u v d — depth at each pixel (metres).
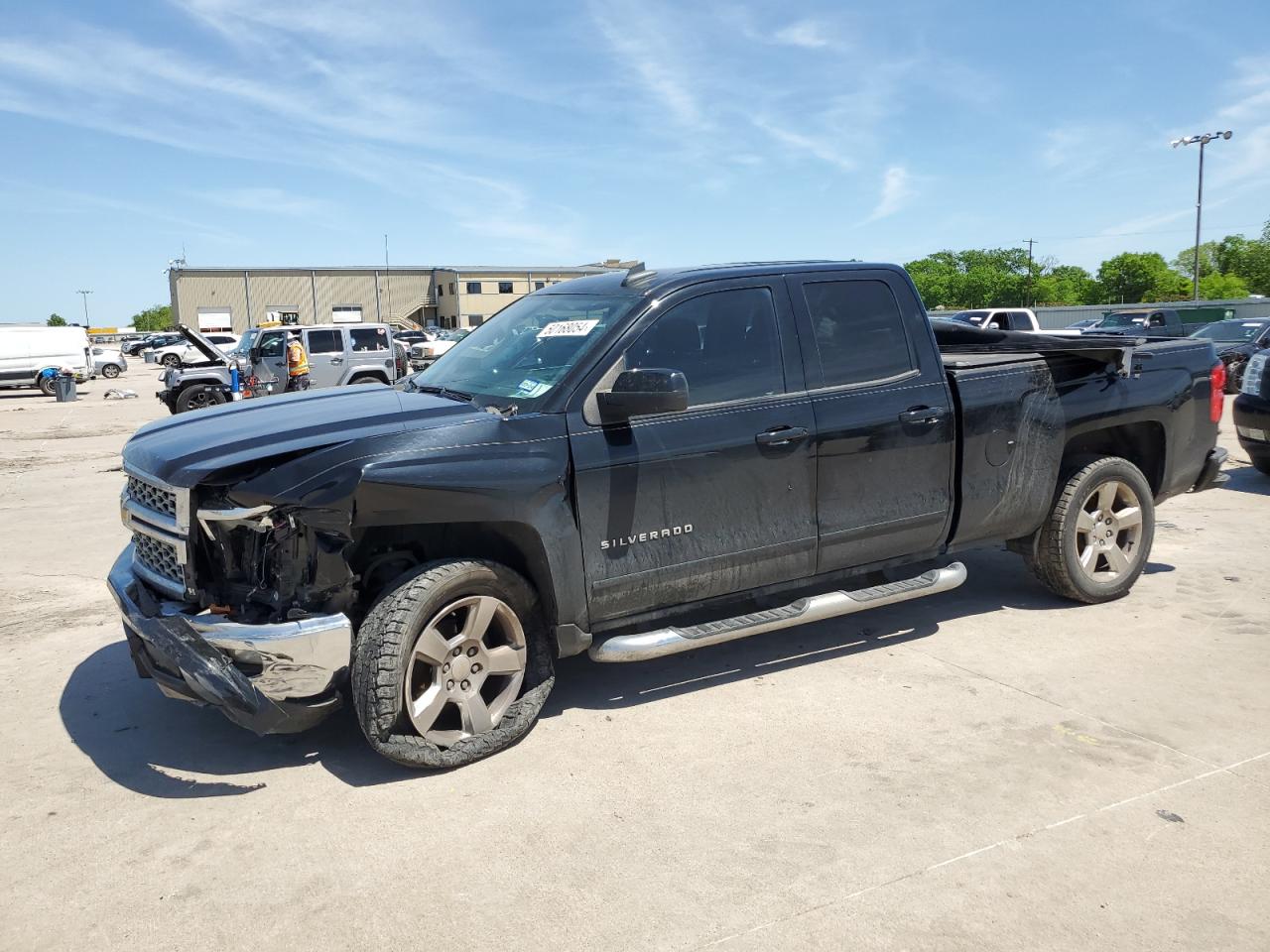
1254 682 4.25
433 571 3.47
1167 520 7.50
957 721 3.91
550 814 3.25
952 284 131.12
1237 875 2.83
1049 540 5.14
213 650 3.27
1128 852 2.95
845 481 4.34
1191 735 3.74
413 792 3.43
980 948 2.53
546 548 3.65
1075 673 4.39
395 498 3.35
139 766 3.71
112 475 11.60
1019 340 5.34
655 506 3.89
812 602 4.27
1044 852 2.96
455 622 3.71
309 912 2.75
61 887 2.91
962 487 4.68
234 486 3.32
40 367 30.20
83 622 5.59
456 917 2.71
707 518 4.02
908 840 3.04
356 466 3.31
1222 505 8.05
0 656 5.00
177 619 3.34
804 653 4.75
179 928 2.69
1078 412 5.02
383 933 2.65
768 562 4.21
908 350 4.57
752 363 4.17
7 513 9.16
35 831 3.23
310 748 3.82
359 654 3.40
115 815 3.33
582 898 2.78
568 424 3.73
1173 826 3.09
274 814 3.30
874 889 2.79
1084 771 3.47
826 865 2.92
